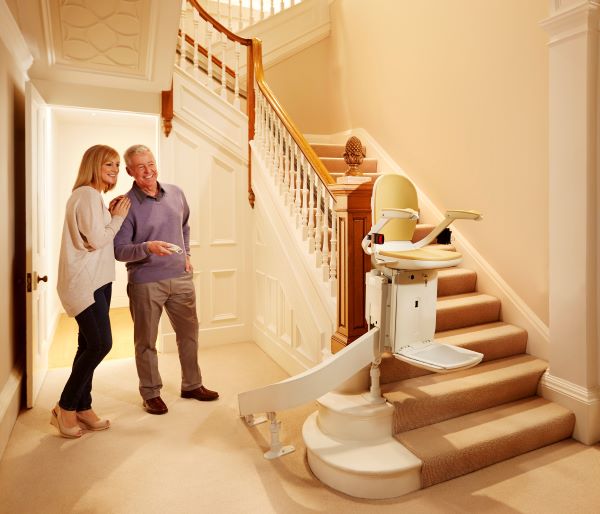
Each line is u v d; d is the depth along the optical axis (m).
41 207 3.14
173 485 2.04
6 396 2.43
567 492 2.00
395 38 4.28
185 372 2.97
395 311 2.08
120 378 3.34
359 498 1.96
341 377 2.12
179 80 3.90
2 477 2.08
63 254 2.31
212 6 5.37
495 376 2.57
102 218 2.35
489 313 3.12
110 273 2.49
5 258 2.53
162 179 3.87
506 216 3.15
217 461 2.24
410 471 1.98
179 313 2.91
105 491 1.99
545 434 2.36
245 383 3.25
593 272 2.41
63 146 5.45
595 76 2.34
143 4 2.64
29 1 2.46
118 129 5.68
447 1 3.62
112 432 2.52
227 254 4.20
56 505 1.89
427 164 3.91
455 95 3.56
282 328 3.58
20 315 2.95
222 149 4.11
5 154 2.51
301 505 1.91
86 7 2.60
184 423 2.64
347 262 2.43
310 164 3.00
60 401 2.44
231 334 4.25
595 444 2.41
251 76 4.11
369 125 4.75
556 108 2.48
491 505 1.91
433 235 2.06
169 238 2.81
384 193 2.20
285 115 3.47
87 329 2.36
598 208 2.39
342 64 5.23
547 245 2.87
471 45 3.40
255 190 4.10
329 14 5.46
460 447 2.10
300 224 3.31
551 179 2.53
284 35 5.28
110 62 3.12
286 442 2.43
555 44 2.46
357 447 2.12
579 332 2.44
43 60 3.02
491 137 3.25
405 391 2.36
